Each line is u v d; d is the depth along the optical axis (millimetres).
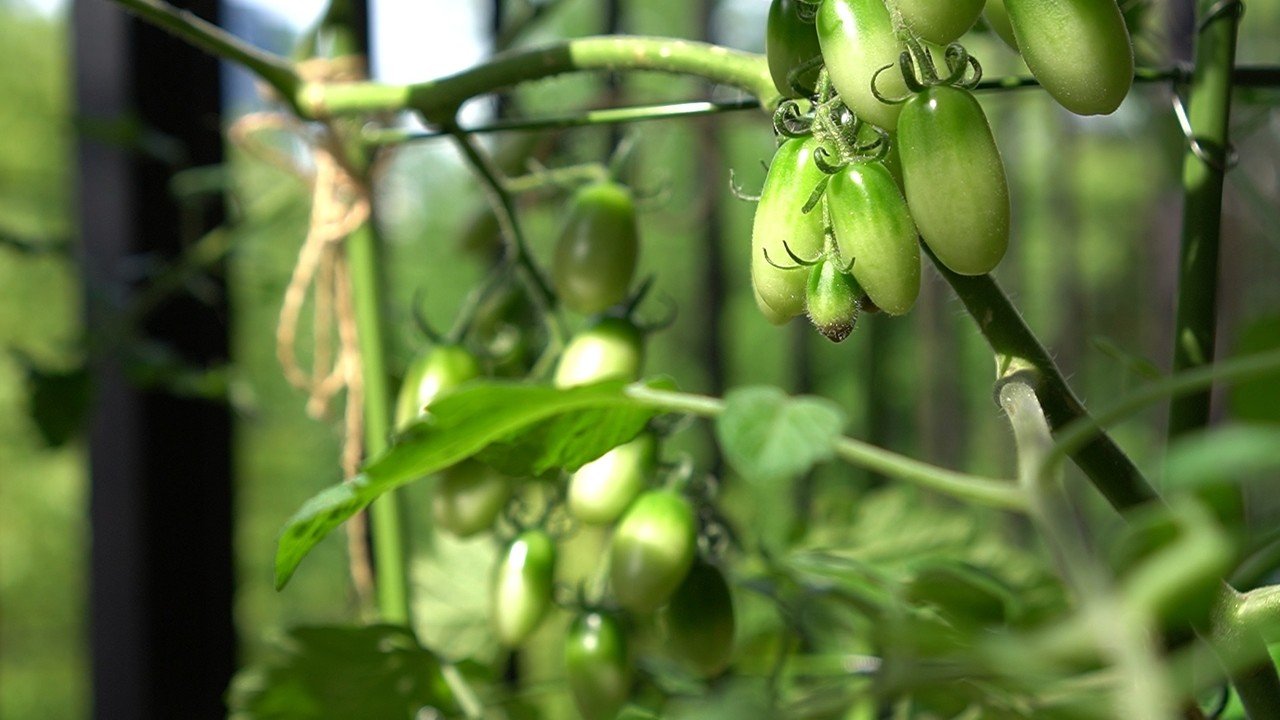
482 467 672
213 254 916
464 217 873
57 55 2678
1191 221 595
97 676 881
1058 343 1570
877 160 494
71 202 959
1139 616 306
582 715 668
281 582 530
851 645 768
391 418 782
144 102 911
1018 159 1604
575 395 530
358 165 773
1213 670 449
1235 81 613
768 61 535
